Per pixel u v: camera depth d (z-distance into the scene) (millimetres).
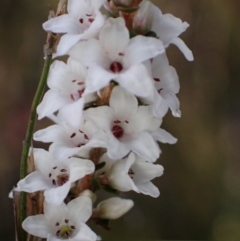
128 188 101
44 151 102
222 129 241
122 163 101
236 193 235
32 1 235
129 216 226
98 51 95
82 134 100
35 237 104
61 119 98
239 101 242
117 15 98
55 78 99
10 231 217
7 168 223
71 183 100
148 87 92
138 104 99
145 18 96
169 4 232
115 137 97
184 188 234
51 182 102
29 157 102
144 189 101
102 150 101
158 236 225
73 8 99
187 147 236
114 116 97
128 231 223
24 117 228
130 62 95
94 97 98
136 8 96
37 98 100
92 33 96
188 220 230
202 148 237
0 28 234
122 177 100
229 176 240
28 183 100
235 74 240
